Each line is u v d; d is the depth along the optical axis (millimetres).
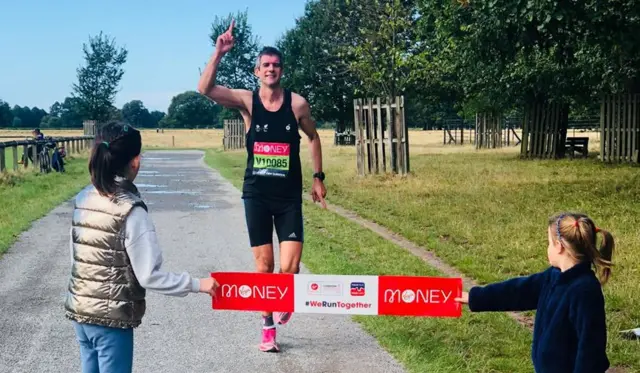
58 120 119188
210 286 3469
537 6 11844
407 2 28875
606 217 10773
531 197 13367
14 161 20156
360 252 8586
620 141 23078
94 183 3254
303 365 4891
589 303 3104
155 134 85562
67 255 8547
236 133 44594
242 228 10867
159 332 5660
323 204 5402
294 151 5094
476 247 8812
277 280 4094
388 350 5164
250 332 5664
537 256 8211
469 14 20562
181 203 14242
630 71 20234
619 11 12102
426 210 11922
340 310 4086
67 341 5375
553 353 3174
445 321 5645
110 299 3197
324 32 52625
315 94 54031
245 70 61219
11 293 6766
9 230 9961
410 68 26922
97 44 48219
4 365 4855
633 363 4762
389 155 18547
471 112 34469
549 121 26344
